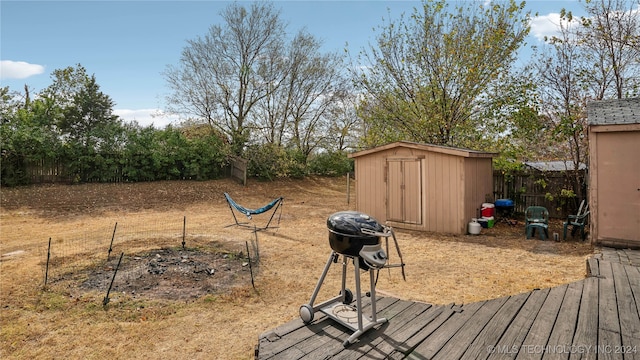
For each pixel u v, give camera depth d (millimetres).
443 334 2672
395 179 9195
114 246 6922
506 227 8875
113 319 3785
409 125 12461
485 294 4418
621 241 5832
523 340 2525
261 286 4797
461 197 8141
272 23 19625
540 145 10570
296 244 7312
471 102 11672
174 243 7223
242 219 10523
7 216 10000
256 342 3309
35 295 4387
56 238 7727
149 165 15680
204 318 3830
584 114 9039
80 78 18453
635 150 5730
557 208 9742
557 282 4762
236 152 18703
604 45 9602
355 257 2717
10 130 13000
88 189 13508
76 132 16875
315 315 3104
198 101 18422
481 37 11500
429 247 6996
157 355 3102
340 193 18422
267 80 19594
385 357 2371
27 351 3158
